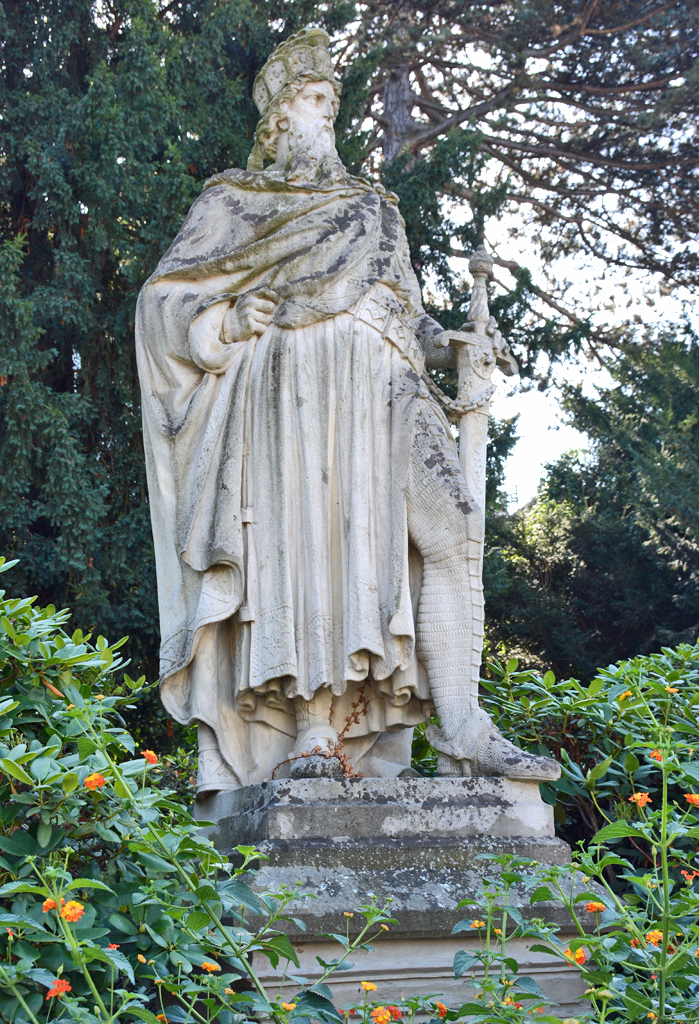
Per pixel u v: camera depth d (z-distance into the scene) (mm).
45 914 2576
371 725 3803
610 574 14211
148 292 4125
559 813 4629
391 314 4000
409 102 13328
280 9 11125
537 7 12617
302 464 3771
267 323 3936
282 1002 2744
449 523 3764
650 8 12938
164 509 3926
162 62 9836
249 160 4488
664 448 13031
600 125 13391
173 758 6266
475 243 11703
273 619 3670
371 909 2719
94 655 3170
